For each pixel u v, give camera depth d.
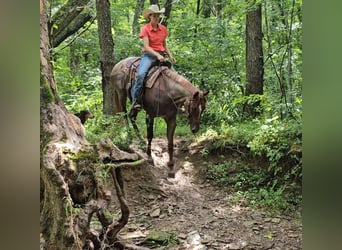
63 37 7.55
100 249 3.21
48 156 2.58
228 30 9.31
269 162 5.80
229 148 6.29
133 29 11.85
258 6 7.69
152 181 5.29
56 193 2.48
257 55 8.09
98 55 10.73
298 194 5.15
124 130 5.84
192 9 11.81
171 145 5.84
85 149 2.90
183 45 9.41
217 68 9.09
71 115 3.15
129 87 6.17
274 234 4.16
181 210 4.82
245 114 7.94
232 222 4.48
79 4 7.48
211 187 5.65
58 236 2.46
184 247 3.79
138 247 3.57
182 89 5.57
